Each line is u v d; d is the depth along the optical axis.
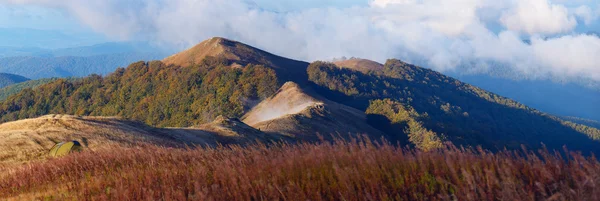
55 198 8.95
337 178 6.23
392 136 89.62
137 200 7.32
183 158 10.24
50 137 20.19
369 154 6.47
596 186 4.62
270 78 115.19
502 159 5.88
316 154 7.04
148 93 129.75
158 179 8.45
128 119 26.88
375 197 5.50
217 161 8.70
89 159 12.07
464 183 5.38
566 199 4.73
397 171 6.04
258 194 6.37
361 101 140.12
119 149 13.29
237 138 33.00
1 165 16.86
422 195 5.50
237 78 117.38
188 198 6.83
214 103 108.06
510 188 4.93
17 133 20.45
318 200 5.82
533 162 5.66
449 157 5.94
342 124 80.81
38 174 11.73
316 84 146.50
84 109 130.25
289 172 6.75
